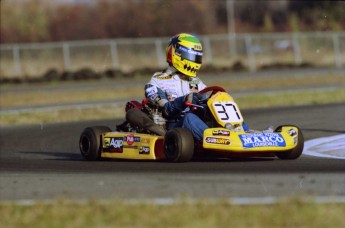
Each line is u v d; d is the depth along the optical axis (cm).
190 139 2491
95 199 1823
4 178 2264
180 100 2617
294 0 12212
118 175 2239
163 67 9750
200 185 2033
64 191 2002
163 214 1694
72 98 6506
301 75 8338
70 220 1684
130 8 11881
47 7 12106
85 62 9806
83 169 2464
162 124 2716
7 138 3975
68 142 3738
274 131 2612
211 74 9325
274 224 1627
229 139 2427
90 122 4672
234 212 1698
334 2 10369
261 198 1830
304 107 4984
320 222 1634
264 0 12512
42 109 5244
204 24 11869
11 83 8794
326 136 3500
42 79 8875
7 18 11700
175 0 11788
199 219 1658
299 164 2494
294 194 1888
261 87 7212
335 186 2005
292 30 12012
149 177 2178
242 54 10688
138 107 2808
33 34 11838
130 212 1717
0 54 9362
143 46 10094
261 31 12406
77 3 12138
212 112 2555
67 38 11944
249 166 2428
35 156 3189
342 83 7244
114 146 2759
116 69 9381
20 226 1659
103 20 11956
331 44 10681
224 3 12075
